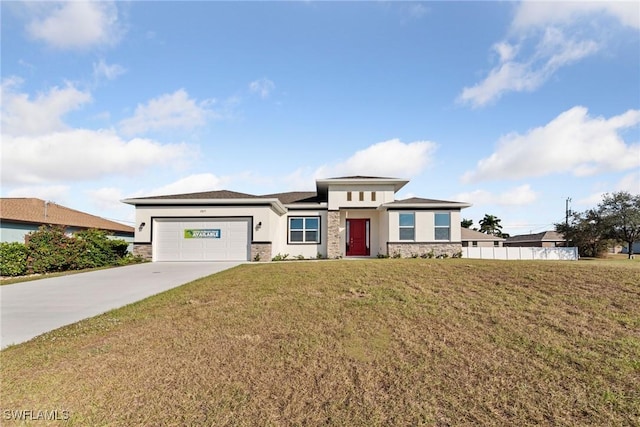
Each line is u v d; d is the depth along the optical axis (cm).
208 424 338
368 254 2094
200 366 451
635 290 707
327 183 2044
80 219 2630
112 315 676
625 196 3102
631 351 467
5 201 2291
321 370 438
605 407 356
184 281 1068
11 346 530
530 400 371
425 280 853
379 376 423
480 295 723
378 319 604
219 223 1761
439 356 470
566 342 502
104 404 371
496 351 481
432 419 343
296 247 2045
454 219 1966
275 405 368
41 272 1439
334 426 334
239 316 634
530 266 965
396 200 2084
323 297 736
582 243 3328
